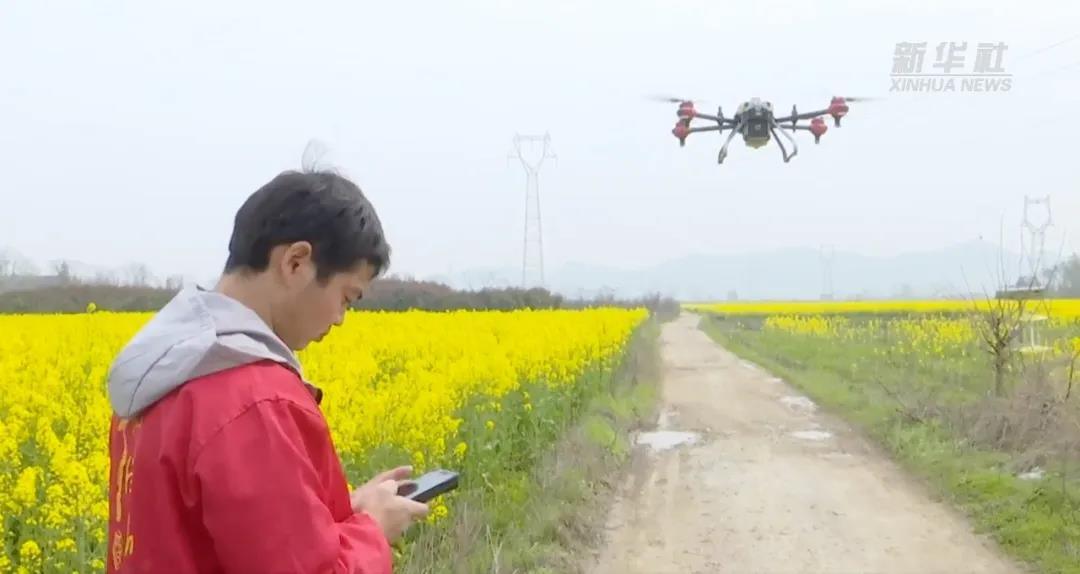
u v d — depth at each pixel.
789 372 21.77
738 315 64.00
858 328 35.56
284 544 1.89
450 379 9.34
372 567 2.08
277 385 2.04
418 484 2.69
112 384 2.10
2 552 4.98
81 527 5.07
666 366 24.92
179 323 2.10
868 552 7.64
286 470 1.94
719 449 12.27
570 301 53.94
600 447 10.84
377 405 7.42
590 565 7.29
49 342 13.45
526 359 11.96
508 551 6.70
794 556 7.56
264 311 2.21
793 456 11.77
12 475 6.10
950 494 9.32
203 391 1.99
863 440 12.80
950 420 12.05
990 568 7.19
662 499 9.46
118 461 2.21
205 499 1.90
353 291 2.29
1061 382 11.12
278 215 2.17
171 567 1.95
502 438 8.74
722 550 7.72
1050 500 8.30
